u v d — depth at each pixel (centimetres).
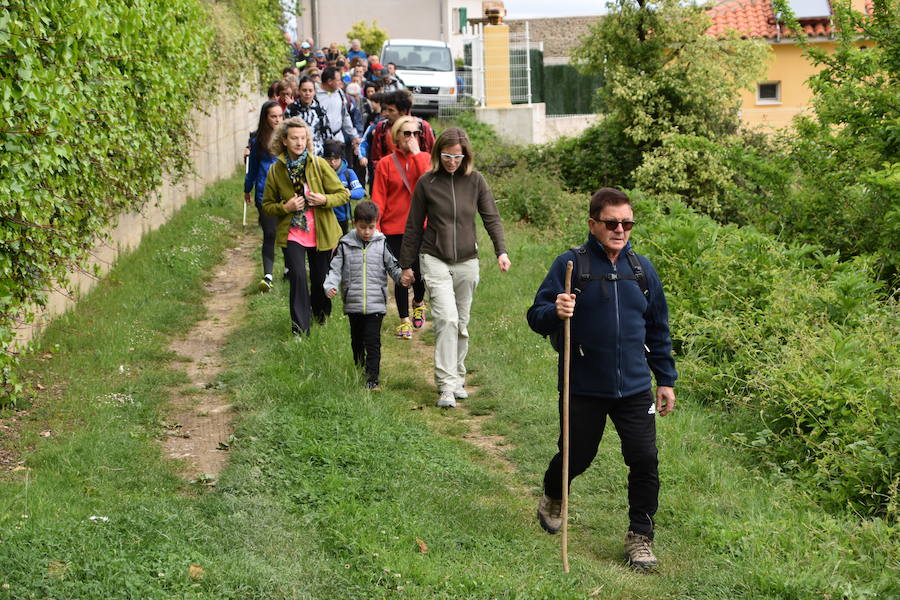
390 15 5162
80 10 750
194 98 1580
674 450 709
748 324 912
